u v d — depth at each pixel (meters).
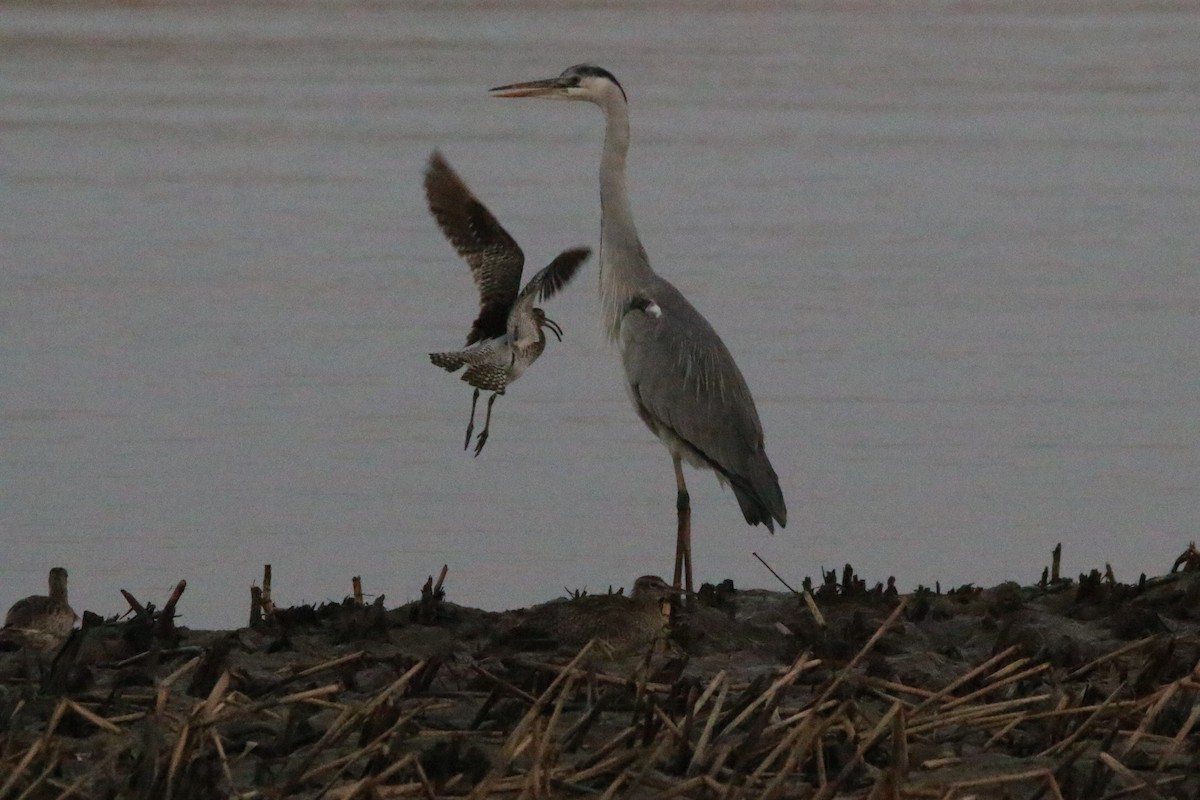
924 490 17.38
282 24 62.50
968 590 12.17
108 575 14.72
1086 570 15.30
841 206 31.02
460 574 14.98
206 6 69.38
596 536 16.06
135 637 10.50
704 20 67.06
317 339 22.03
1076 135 39.22
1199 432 19.02
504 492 17.14
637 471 18.05
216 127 38.88
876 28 64.56
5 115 39.84
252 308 23.36
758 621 11.22
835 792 7.95
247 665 10.17
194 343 21.69
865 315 23.45
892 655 10.52
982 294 24.64
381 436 18.67
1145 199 31.84
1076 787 8.49
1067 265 26.52
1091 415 19.48
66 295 23.84
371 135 38.47
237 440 18.25
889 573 15.28
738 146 37.41
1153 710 9.05
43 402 19.31
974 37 61.41
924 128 40.22
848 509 16.89
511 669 9.87
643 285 14.82
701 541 16.22
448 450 18.30
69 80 46.78
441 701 9.41
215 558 15.18
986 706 9.26
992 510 16.84
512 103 44.06
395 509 16.58
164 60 51.62
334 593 14.45
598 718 9.15
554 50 54.66
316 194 31.77
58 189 31.48
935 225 29.45
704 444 14.16
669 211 30.22
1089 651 10.51
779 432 18.94
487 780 8.00
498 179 33.19
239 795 8.09
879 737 8.58
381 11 68.75
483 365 11.47
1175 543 15.99
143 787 8.02
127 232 28.11
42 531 15.72
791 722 8.80
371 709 8.78
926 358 21.53
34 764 8.29
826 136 39.00
